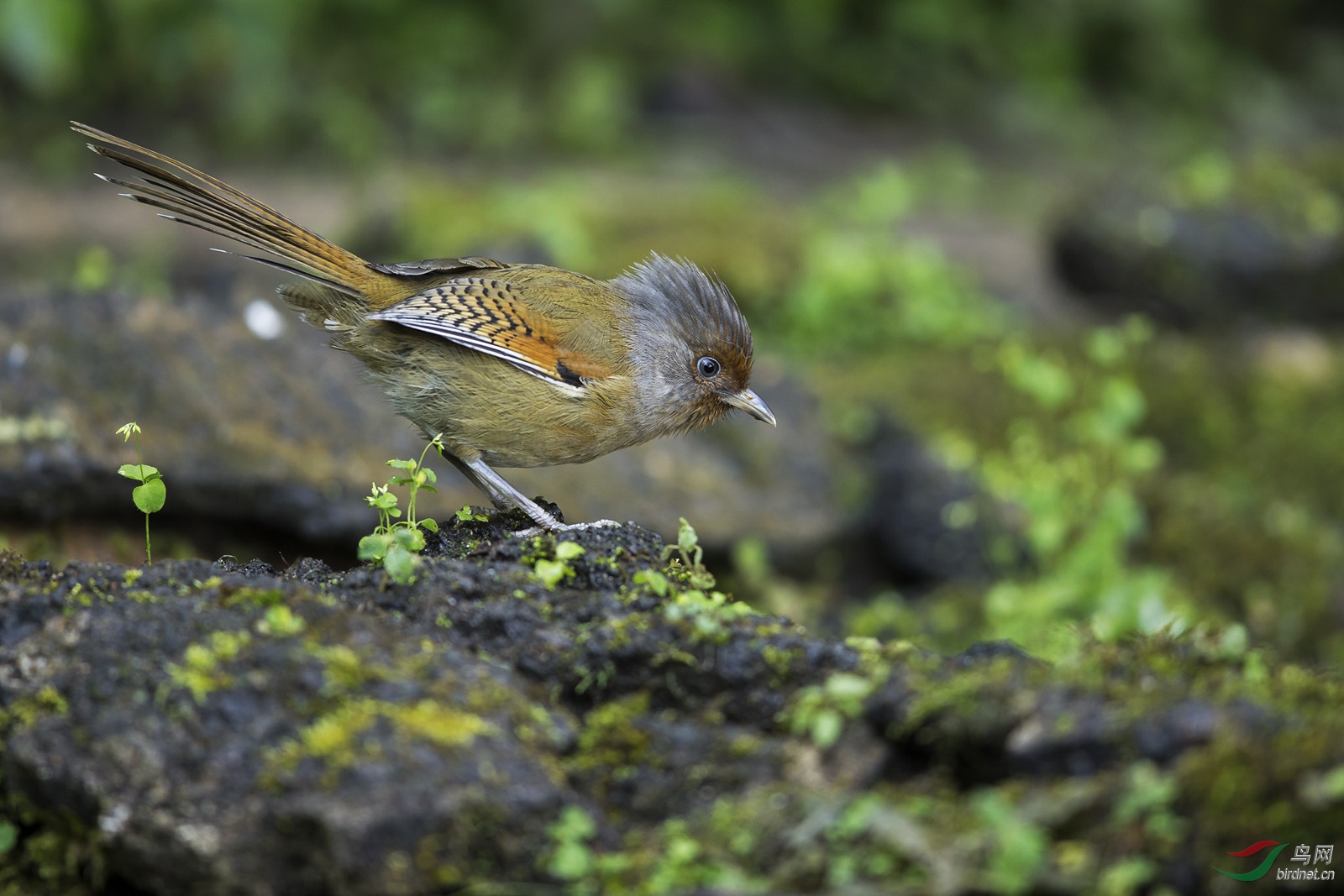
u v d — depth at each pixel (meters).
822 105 34.12
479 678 5.38
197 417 11.42
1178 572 14.79
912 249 20.41
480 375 8.34
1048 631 11.86
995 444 15.67
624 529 6.86
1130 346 17.45
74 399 10.98
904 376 16.70
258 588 5.66
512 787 4.93
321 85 29.59
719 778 5.23
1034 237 25.62
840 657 5.51
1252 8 39.28
